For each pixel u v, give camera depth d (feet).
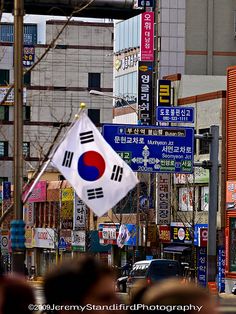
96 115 365.61
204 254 218.59
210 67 269.23
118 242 252.83
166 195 231.09
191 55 268.82
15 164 78.13
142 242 240.32
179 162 143.64
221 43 270.26
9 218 256.32
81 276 25.38
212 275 138.00
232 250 207.41
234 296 191.62
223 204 213.66
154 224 238.27
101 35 366.63
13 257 78.23
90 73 366.22
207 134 143.64
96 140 74.13
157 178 231.30
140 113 246.06
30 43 394.11
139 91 247.29
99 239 267.59
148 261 164.45
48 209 304.30
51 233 297.53
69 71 364.58
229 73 213.46
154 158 143.33
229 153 211.20
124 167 73.10
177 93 244.22
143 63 251.19
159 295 22.50
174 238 227.81
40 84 361.51
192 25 269.44
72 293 25.27
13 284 25.90
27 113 360.48
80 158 73.87
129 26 279.69
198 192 225.56
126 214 256.52
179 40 267.59
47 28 360.89
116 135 143.23
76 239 278.46
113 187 72.95
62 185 291.99
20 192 78.38
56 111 362.53
